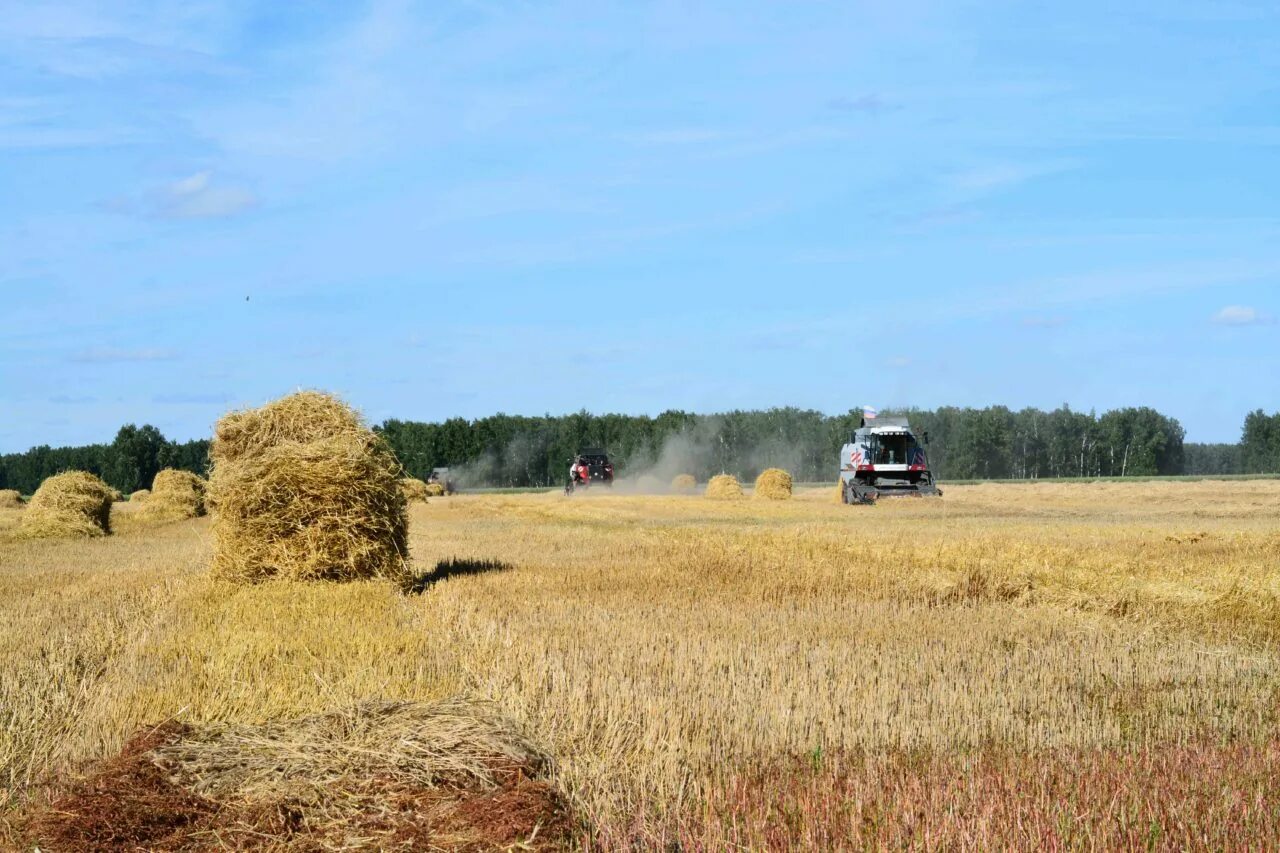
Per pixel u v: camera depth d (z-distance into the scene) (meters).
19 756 7.73
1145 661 10.64
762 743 7.84
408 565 16.39
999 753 7.72
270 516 15.46
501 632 11.52
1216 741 8.12
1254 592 14.35
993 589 15.52
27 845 6.21
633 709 8.42
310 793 6.83
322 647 10.81
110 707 8.62
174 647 10.91
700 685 9.19
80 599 14.80
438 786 6.99
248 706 8.73
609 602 14.17
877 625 12.39
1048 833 5.98
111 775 7.04
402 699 8.77
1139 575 16.55
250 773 7.13
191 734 7.90
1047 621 12.89
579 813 6.51
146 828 6.38
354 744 7.56
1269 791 6.86
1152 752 7.75
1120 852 5.88
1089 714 8.83
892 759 7.48
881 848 5.76
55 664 10.25
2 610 13.77
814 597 14.84
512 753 7.29
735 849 5.94
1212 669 10.43
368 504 15.71
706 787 6.80
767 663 9.98
